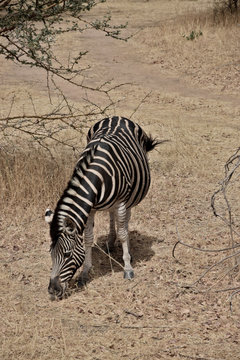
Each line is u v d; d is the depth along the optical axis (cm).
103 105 2680
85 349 969
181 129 2320
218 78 3200
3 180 1590
